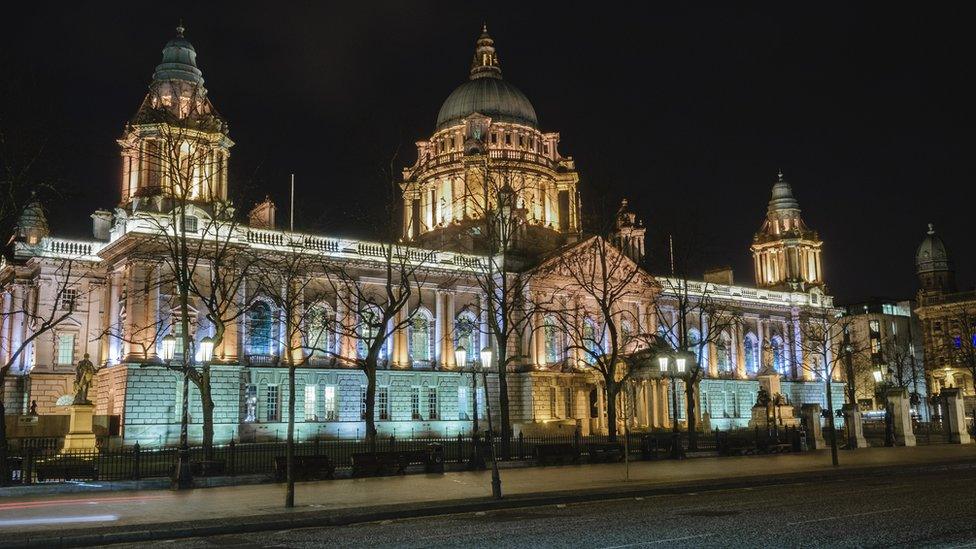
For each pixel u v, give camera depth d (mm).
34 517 24609
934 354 142000
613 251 90812
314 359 78938
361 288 81188
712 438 74938
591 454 49438
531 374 86375
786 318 117938
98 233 84562
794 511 23984
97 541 20734
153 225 69750
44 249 76938
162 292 69688
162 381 68312
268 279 68125
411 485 34500
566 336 91625
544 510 26266
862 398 133250
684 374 58125
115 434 66438
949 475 37312
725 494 30297
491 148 105188
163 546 20234
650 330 97750
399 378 82750
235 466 44406
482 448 47156
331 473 38875
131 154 75000
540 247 99625
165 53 77125
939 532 19297
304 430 75812
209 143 74375
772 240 123625
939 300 143750
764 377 100250
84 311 77688
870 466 41250
